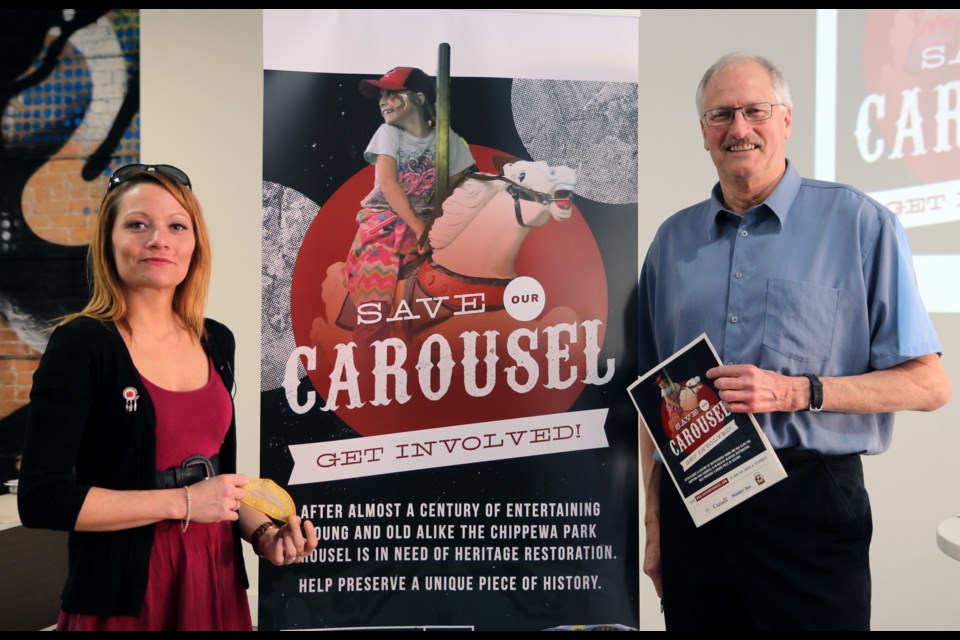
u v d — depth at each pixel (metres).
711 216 1.95
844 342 1.85
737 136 1.82
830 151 3.25
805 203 1.90
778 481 1.78
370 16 1.89
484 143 1.90
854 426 1.83
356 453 1.87
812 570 1.78
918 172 3.21
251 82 3.73
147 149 3.74
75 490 1.42
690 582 1.87
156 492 1.48
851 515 1.80
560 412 1.90
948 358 3.22
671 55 3.36
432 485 1.88
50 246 3.88
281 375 1.87
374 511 1.87
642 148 3.38
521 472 1.89
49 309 3.88
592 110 1.91
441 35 1.89
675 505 1.89
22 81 3.86
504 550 1.88
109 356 1.50
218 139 3.73
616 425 1.91
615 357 1.91
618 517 1.90
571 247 1.91
